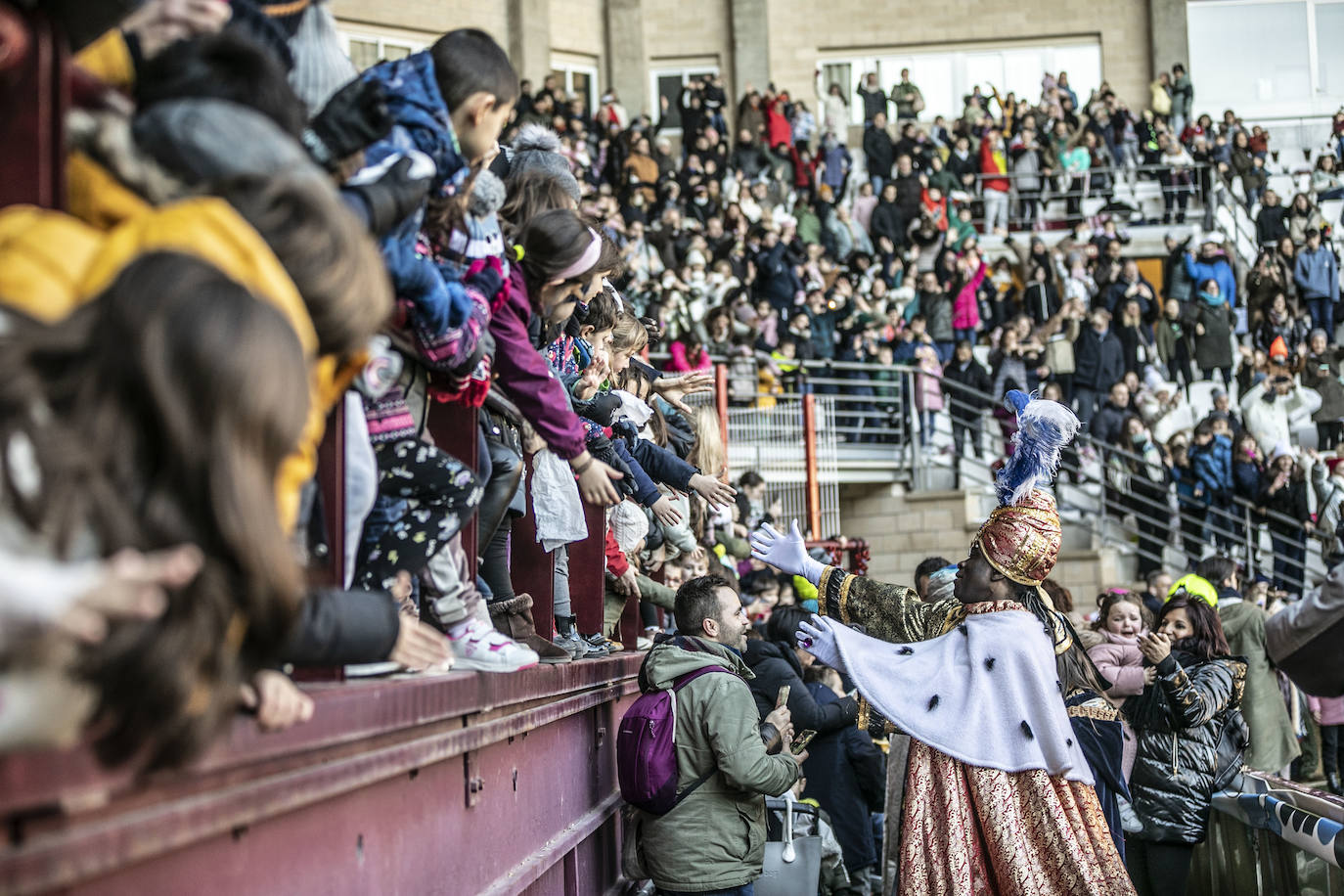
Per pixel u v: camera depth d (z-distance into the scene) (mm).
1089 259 19031
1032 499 4613
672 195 18234
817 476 13555
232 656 1227
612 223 15727
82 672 1118
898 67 24750
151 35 1710
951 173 20906
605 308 4465
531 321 3357
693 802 4352
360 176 2127
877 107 22531
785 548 4918
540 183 3537
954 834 4305
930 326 17203
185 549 1107
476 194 2744
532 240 3234
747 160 20500
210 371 1163
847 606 4777
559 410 3115
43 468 1102
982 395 15516
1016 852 4230
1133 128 21922
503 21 22047
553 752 3760
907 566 14898
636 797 4328
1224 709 5480
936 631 4652
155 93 1606
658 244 16234
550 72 22219
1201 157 21781
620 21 23281
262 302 1231
